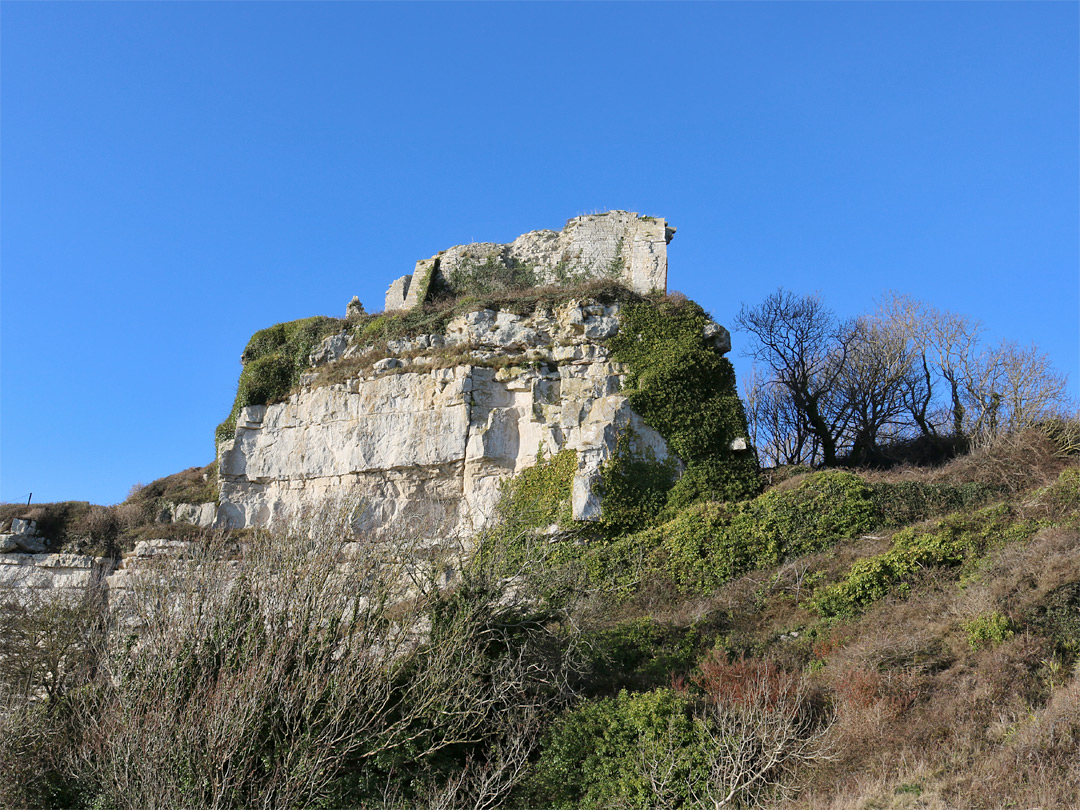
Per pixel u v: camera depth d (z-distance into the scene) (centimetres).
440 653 1714
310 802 1492
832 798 1438
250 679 1553
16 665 2161
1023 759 1419
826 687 1720
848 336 3778
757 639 2055
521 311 3225
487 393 3050
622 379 3006
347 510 2392
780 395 4131
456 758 1692
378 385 3206
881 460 3484
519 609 1927
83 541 3266
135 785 1482
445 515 2827
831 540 2455
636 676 1941
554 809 1551
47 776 1744
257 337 3756
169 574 2002
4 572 3192
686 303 3152
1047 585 1786
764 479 2902
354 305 3806
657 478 2856
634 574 2548
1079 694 1507
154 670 1667
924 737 1532
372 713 1653
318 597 1811
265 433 3422
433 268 3809
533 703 1745
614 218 3684
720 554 2494
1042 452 2652
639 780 1512
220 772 1459
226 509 3334
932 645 1762
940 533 2209
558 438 2919
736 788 1441
